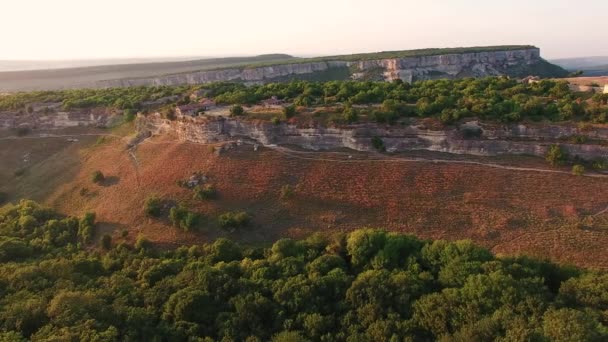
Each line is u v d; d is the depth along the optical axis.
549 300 47.75
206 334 48.84
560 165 73.00
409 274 53.94
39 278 56.59
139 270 60.72
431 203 71.12
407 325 46.31
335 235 64.81
